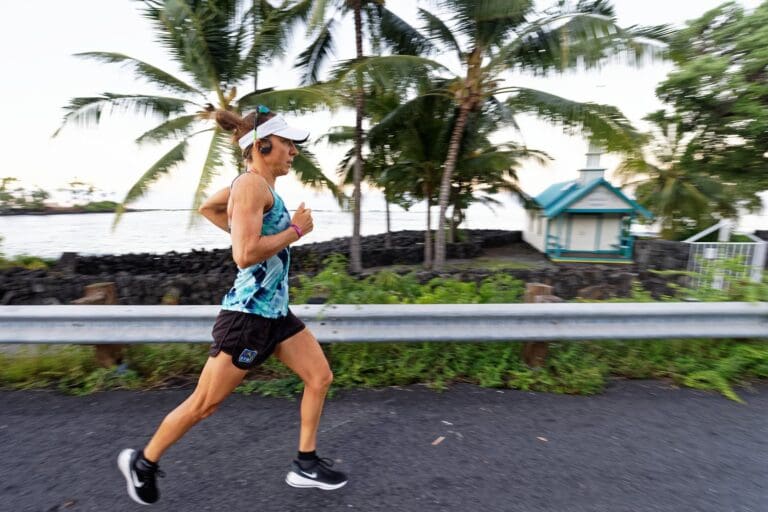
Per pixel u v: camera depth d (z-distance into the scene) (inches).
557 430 100.0
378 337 117.5
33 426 100.7
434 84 401.1
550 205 636.1
